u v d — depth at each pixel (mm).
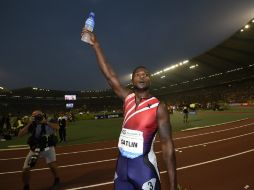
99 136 20484
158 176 2455
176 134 18844
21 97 86188
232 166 9523
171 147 2416
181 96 78625
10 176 9250
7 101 83125
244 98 52281
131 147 2430
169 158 2398
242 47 53750
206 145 13914
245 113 35625
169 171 2389
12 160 12234
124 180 2449
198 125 24500
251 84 56875
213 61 66625
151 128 2436
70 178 8680
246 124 22609
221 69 69500
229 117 31078
